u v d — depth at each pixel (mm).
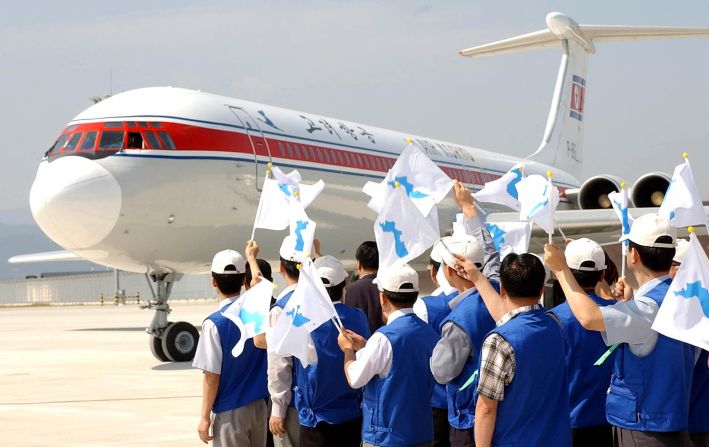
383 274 6051
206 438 6875
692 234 5340
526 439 5234
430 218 6430
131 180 17406
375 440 5902
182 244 18406
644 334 5500
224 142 18719
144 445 9734
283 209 7258
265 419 7086
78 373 16531
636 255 5828
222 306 6996
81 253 18234
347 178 21875
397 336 5855
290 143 20344
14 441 10008
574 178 36406
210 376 6828
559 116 36625
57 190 17172
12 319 41625
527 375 5184
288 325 6031
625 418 5637
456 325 6039
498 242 7641
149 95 18672
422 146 25891
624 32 36094
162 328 18750
